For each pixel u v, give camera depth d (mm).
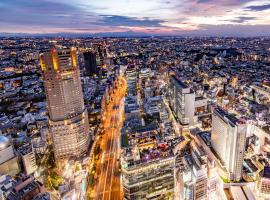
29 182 182750
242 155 196375
